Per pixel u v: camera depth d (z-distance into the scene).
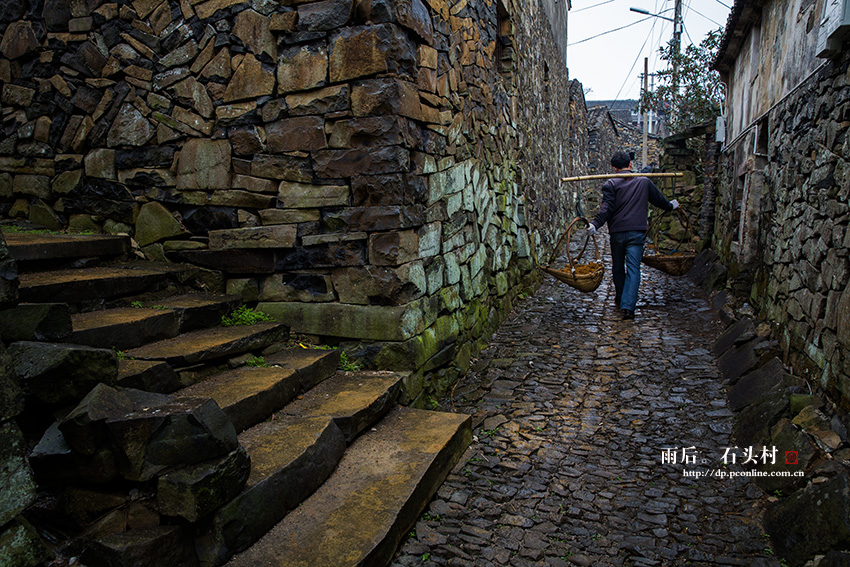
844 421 2.50
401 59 2.96
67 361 1.69
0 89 3.78
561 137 10.61
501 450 3.01
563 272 5.41
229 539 1.75
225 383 2.52
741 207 5.64
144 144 3.50
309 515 2.03
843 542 1.91
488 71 4.93
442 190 3.66
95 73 3.54
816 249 3.04
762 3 5.00
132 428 1.64
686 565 2.15
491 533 2.31
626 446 3.08
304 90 3.05
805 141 3.43
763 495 2.56
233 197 3.31
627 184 5.42
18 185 3.82
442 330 3.67
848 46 2.74
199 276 3.44
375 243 3.05
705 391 3.72
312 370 2.88
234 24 3.16
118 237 3.43
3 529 1.47
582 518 2.44
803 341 3.16
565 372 4.11
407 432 2.75
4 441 1.47
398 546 2.16
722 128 7.20
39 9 3.59
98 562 1.59
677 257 5.89
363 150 2.99
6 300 1.66
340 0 2.91
